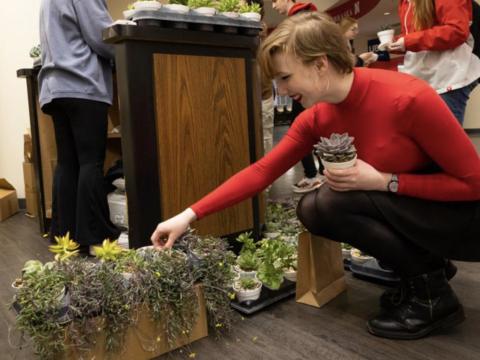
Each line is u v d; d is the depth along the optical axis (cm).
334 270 148
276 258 154
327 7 704
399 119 109
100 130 203
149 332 116
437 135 106
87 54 199
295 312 139
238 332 128
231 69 183
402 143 112
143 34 157
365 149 116
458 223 115
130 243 168
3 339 130
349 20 315
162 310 117
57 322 104
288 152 133
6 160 331
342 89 111
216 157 181
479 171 109
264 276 148
